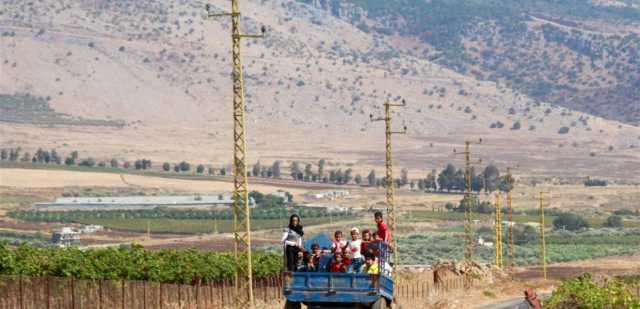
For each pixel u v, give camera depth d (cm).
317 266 13050
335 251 13050
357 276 12712
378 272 12850
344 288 12744
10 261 17775
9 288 15738
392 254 13675
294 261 12962
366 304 12825
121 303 17738
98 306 17050
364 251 13000
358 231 13075
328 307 12850
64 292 16475
